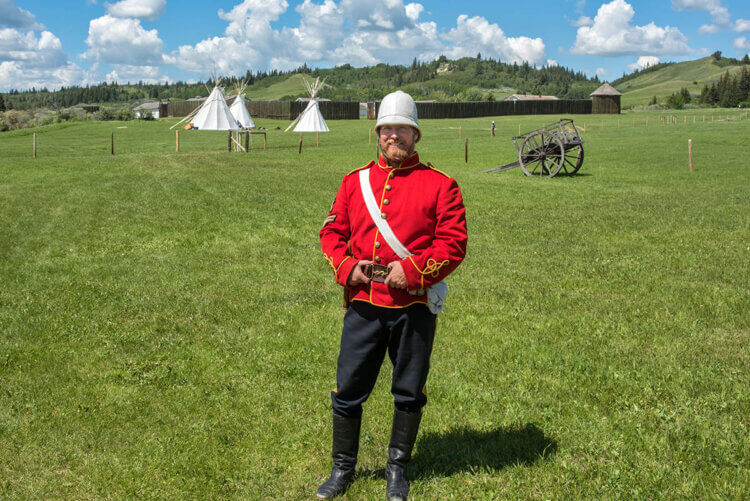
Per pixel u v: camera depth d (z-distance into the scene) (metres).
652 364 5.21
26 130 58.03
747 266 8.98
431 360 5.43
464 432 4.05
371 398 4.60
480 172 27.38
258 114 87.06
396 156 3.11
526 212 15.44
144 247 11.00
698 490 3.26
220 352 5.74
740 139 44.94
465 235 3.11
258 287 8.15
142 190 16.67
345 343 3.24
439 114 95.19
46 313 6.93
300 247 11.09
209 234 12.12
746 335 5.99
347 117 89.31
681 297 7.39
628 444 3.81
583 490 3.30
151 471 3.62
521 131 60.03
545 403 4.48
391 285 3.03
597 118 91.94
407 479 3.44
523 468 3.53
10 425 4.20
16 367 5.32
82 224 12.62
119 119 95.12
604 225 13.11
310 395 4.71
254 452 3.84
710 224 12.84
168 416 4.38
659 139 46.16
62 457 3.78
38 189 16.98
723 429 3.96
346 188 3.32
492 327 6.39
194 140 47.19
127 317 6.82
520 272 8.88
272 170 23.75
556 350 5.63
